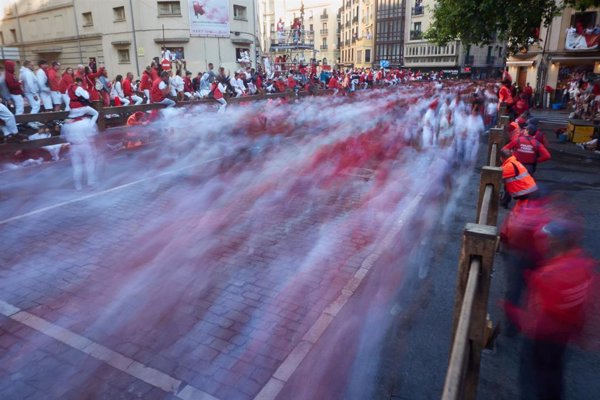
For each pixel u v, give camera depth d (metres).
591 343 3.81
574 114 20.05
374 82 29.58
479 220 3.39
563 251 2.97
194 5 26.95
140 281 4.88
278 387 3.33
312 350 3.77
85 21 29.09
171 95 12.29
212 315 4.25
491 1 13.72
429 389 3.38
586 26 23.94
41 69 11.08
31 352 3.67
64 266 5.20
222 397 3.22
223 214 7.09
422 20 50.28
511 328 3.96
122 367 3.51
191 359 3.62
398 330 4.09
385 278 5.05
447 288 4.85
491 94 17.97
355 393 3.31
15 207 7.25
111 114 10.80
